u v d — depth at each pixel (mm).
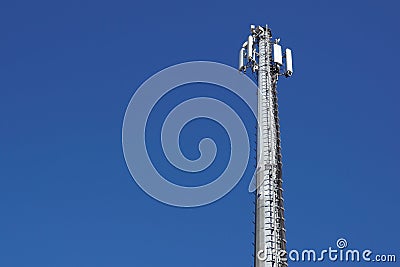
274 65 136875
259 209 105375
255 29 145250
